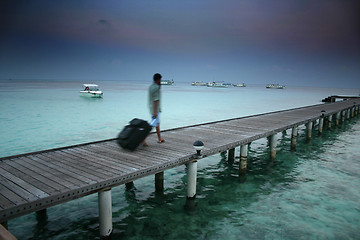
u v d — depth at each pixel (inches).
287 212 308.5
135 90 4338.1
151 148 343.0
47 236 253.0
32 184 217.9
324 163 504.7
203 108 1599.4
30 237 251.0
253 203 331.6
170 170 455.5
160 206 320.8
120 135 315.6
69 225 273.7
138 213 302.4
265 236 258.4
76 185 215.3
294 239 253.8
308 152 587.8
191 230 267.4
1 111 1235.2
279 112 828.6
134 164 273.3
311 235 261.3
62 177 235.1
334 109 943.0
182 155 307.6
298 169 467.2
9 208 172.7
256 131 477.1
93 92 2285.9
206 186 387.5
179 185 388.8
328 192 367.6
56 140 675.4
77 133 770.2
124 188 375.2
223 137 420.2
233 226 276.4
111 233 238.4
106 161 284.4
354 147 637.9
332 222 286.7
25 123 928.3
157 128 366.9
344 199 345.1
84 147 346.3
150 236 254.8
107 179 226.7
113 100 2090.3
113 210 309.4
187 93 3745.1
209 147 347.9
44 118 1051.9
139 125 317.1
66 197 201.5
